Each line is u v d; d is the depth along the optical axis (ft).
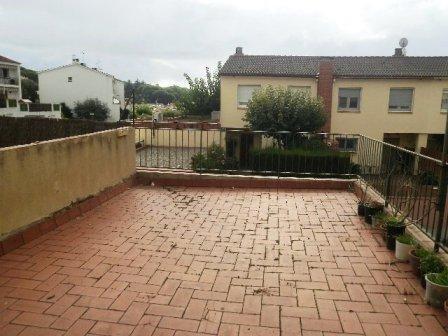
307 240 15.29
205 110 123.54
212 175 24.52
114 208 19.38
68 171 17.24
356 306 10.45
